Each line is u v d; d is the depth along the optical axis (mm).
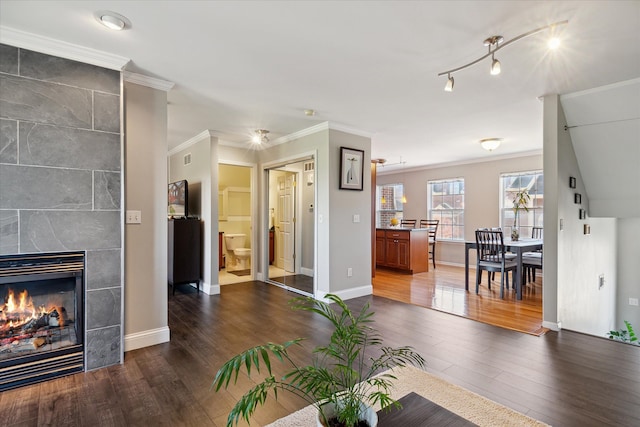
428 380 2289
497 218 6855
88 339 2418
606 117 3201
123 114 2693
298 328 3357
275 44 2301
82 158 2391
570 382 2268
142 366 2506
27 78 2197
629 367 2488
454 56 2467
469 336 3125
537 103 3508
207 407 1987
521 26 2062
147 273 2898
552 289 3287
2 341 2262
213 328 3352
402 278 5977
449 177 7680
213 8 1886
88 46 2324
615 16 1939
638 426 1802
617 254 5504
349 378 1255
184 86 3047
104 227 2480
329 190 4336
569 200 3549
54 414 1907
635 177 3529
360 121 4207
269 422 1835
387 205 9125
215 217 4855
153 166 2932
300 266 4988
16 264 2164
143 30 2123
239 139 5145
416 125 4383
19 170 2168
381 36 2189
